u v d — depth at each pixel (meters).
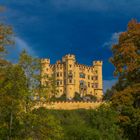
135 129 47.94
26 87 50.59
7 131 49.38
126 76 48.41
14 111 49.31
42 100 52.00
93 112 128.12
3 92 47.91
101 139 111.00
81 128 112.94
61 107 159.88
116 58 49.31
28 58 51.28
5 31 44.16
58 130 52.56
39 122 50.62
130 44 48.12
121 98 46.44
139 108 46.75
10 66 48.22
